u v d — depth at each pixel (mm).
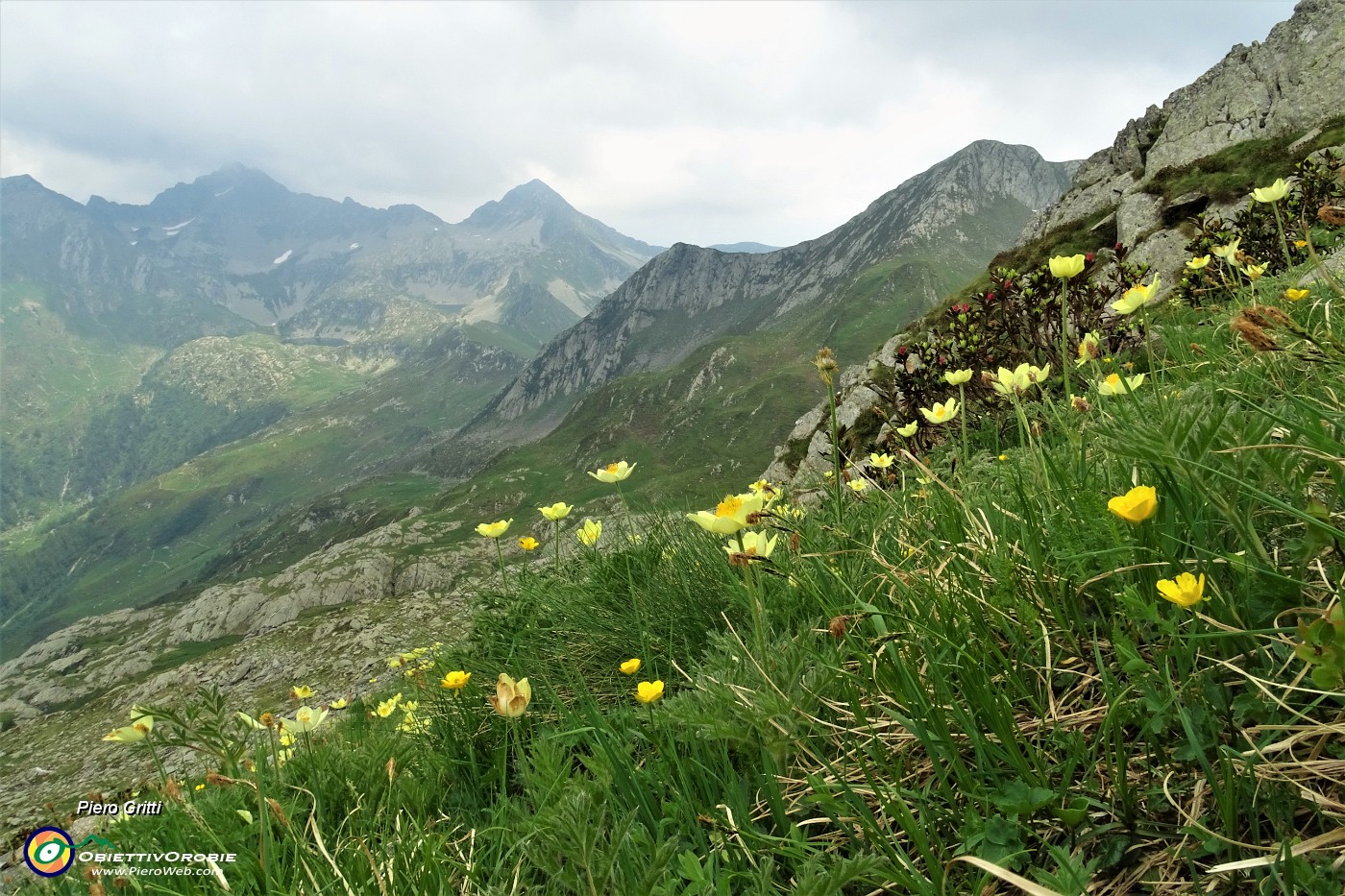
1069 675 1896
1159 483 1844
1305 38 36156
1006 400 5582
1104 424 2180
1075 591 1978
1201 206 26484
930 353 7156
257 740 2900
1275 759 1388
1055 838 1540
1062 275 2900
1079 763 1635
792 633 2895
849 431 13695
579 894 1678
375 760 3328
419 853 2096
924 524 3049
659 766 2209
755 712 2076
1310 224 7855
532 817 2002
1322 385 1951
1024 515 2201
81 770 57719
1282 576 1428
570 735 2582
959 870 1538
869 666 2105
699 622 3637
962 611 2117
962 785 1649
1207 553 1616
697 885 1602
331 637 56750
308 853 2326
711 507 4391
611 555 4523
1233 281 5762
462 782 3141
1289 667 1453
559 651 3898
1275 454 1669
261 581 160500
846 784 1751
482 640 4691
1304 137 27703
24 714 128250
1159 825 1428
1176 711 1504
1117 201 38250
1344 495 1515
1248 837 1316
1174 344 4664
